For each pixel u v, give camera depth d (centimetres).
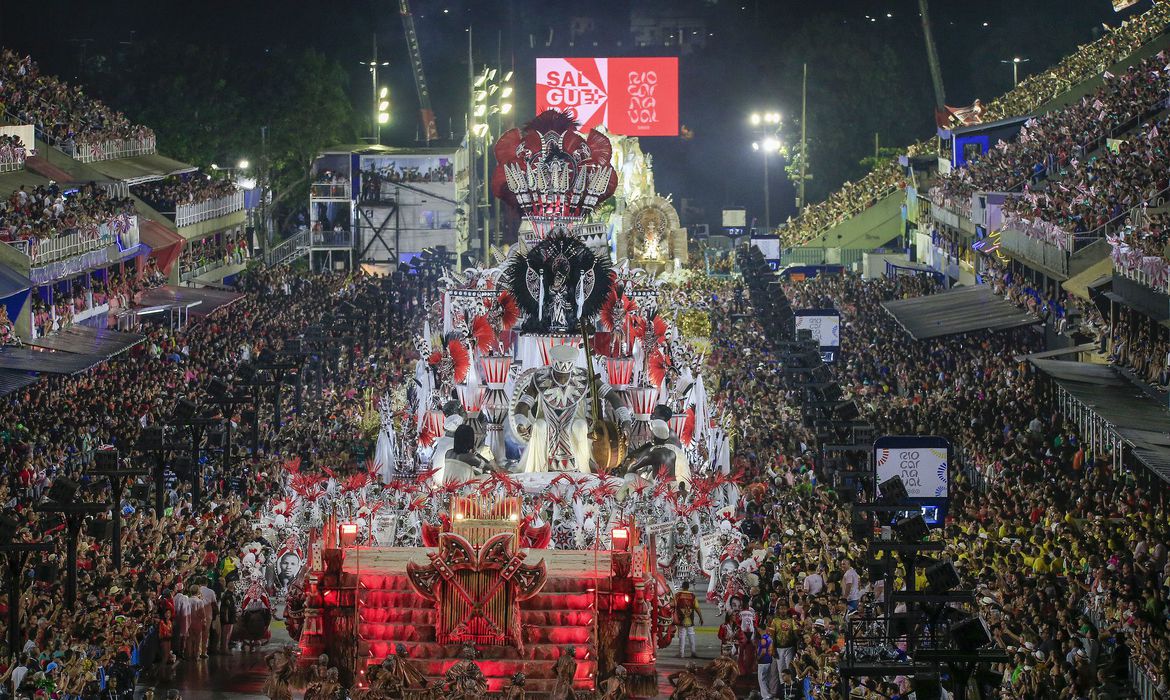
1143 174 7631
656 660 4322
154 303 9100
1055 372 6334
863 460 5591
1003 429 6225
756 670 4231
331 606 3972
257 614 4444
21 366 6625
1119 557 4112
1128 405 5653
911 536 3650
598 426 5353
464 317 5884
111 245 8519
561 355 5547
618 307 5897
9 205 7488
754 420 6881
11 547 3666
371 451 6606
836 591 4231
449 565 3931
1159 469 4584
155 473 5178
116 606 4053
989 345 8306
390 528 4919
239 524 5078
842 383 7788
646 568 4384
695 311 8725
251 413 6412
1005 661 3234
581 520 4922
